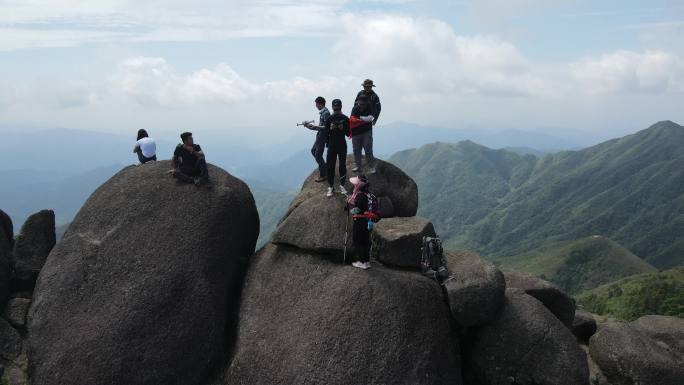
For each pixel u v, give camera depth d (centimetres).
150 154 1727
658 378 1389
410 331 1268
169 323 1282
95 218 1459
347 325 1245
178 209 1469
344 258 1412
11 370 1282
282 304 1363
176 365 1259
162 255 1367
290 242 1466
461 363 1432
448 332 1358
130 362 1217
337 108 1559
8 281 1481
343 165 1639
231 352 1345
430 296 1371
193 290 1344
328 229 1449
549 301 1630
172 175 1557
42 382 1205
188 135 1524
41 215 1588
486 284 1362
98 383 1189
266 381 1223
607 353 1477
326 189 1748
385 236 1502
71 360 1211
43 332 1273
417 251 1493
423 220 1627
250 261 1577
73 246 1407
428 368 1239
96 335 1234
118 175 1612
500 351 1366
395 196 1841
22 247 1538
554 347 1330
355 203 1361
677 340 1709
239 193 1603
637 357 1419
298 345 1244
